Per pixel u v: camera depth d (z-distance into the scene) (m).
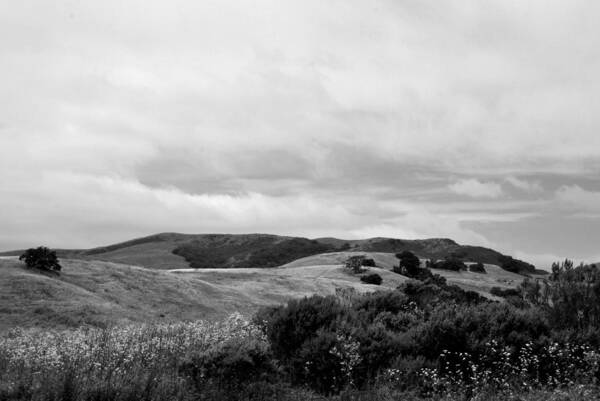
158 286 51.53
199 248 199.50
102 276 50.50
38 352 12.83
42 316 33.59
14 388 9.40
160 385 9.77
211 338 13.46
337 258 132.00
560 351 12.16
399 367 11.39
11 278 41.25
